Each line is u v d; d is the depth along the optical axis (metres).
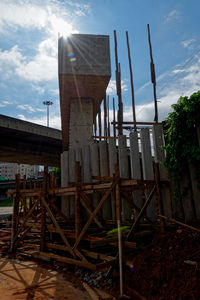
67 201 9.12
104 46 10.59
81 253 5.70
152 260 4.30
